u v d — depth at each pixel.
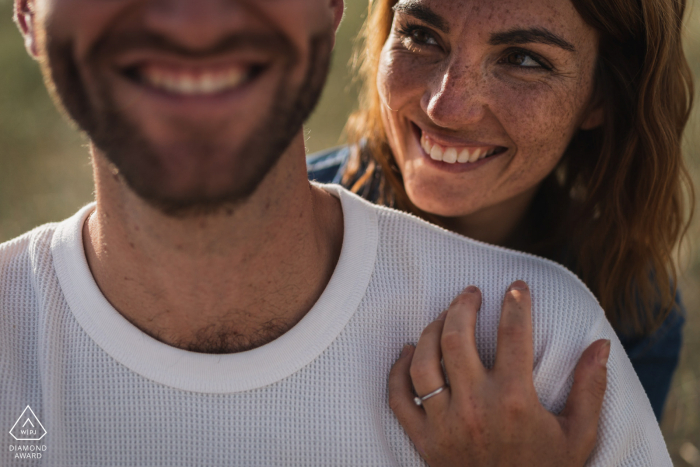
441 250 0.99
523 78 1.24
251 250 0.82
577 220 1.60
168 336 0.87
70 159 3.48
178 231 0.77
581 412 0.88
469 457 0.86
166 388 0.86
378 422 0.90
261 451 0.86
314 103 0.72
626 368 1.00
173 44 0.62
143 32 0.62
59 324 0.90
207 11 0.62
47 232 0.97
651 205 1.48
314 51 0.70
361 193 1.74
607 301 1.59
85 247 0.92
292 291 0.88
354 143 1.84
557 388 0.92
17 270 0.95
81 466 0.87
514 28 1.17
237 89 0.66
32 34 0.80
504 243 1.68
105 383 0.87
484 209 1.52
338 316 0.90
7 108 3.69
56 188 3.20
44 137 3.61
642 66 1.37
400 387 0.90
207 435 0.86
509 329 0.88
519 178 1.38
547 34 1.18
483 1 1.17
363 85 1.81
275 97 0.68
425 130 1.35
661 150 1.44
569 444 0.86
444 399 0.87
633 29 1.31
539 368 0.91
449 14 1.19
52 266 0.93
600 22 1.25
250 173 0.68
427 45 1.30
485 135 1.30
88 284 0.89
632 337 1.65
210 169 0.67
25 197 3.11
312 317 0.88
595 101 1.42
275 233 0.83
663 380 1.73
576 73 1.28
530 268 0.99
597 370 0.90
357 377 0.89
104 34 0.63
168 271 0.82
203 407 0.86
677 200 1.58
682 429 2.12
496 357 0.88
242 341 0.87
